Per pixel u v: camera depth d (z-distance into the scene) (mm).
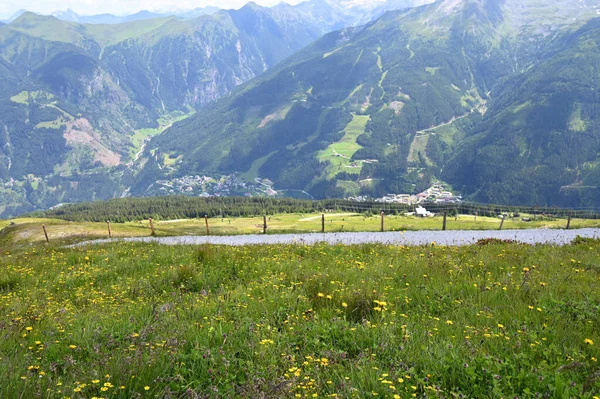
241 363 6426
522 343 6938
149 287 13562
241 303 9992
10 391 5414
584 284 11469
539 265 14711
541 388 5410
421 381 5555
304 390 5480
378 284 11609
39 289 14508
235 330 7875
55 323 9070
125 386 5641
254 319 8781
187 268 14969
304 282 12172
